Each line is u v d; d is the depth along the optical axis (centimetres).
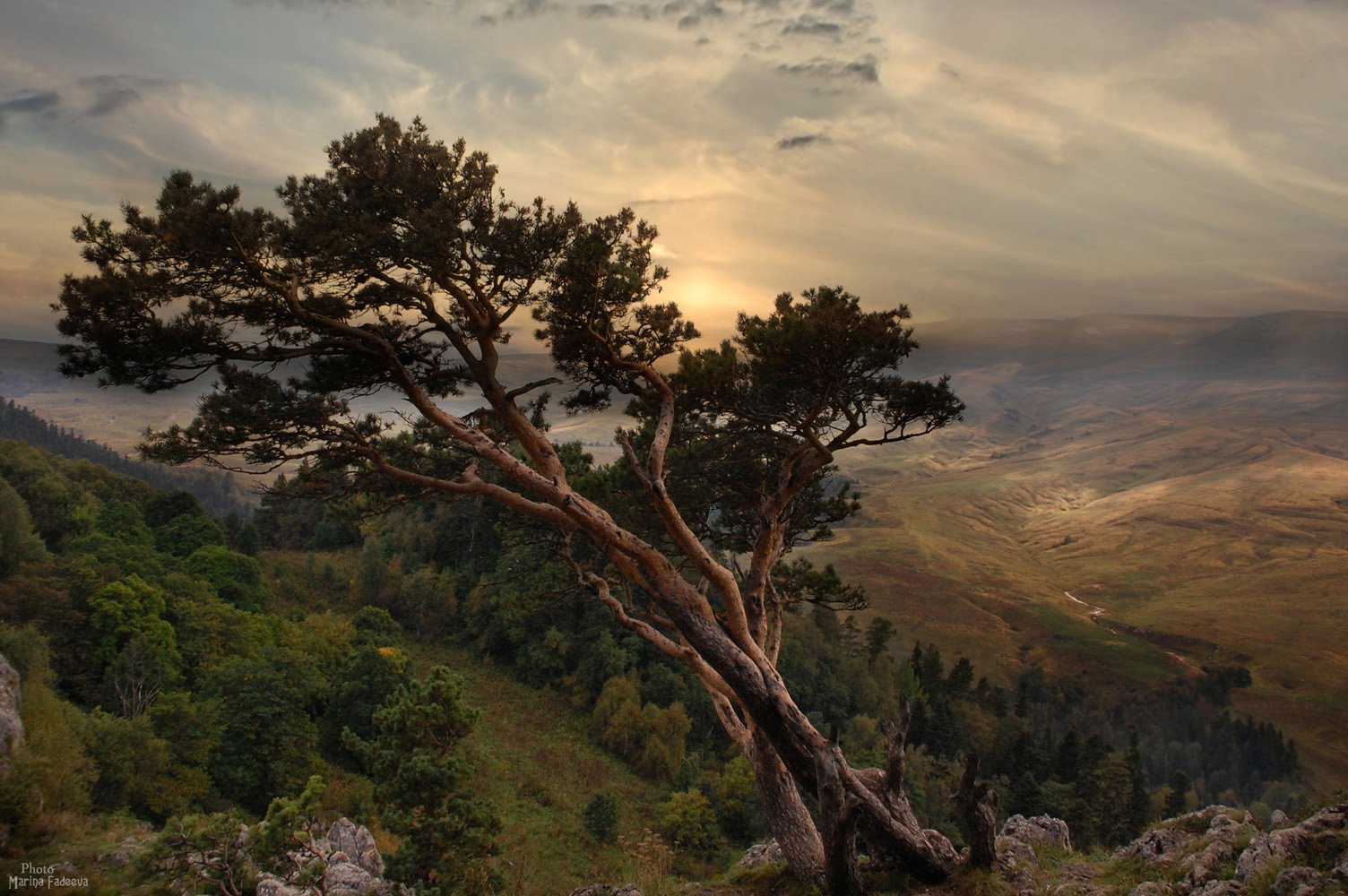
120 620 5316
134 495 10250
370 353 1545
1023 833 1831
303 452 1554
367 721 5466
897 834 1444
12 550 5912
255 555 9950
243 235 1310
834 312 1673
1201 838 1377
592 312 1598
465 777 2070
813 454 1945
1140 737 17200
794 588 2138
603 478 2022
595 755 7025
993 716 10744
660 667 8262
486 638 8344
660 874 1836
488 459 1642
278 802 1705
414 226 1419
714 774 6931
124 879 1852
